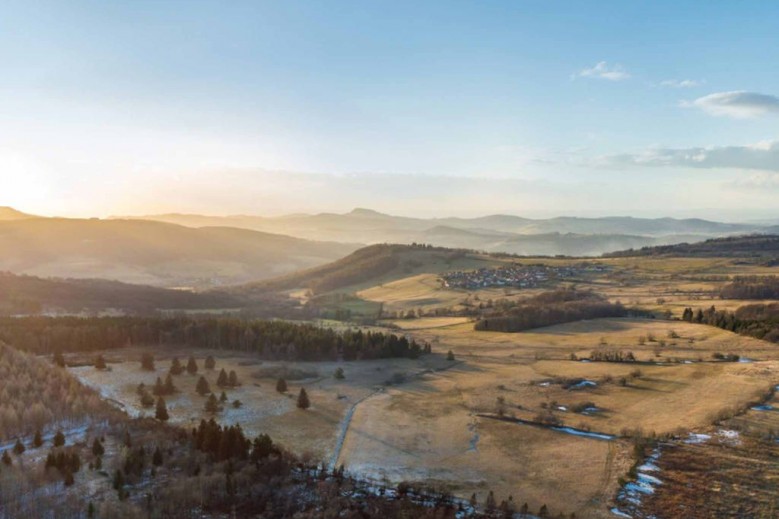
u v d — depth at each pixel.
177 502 72.56
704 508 79.38
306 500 77.75
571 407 126.75
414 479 90.19
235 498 75.69
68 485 75.69
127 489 75.75
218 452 88.88
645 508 80.31
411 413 124.69
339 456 99.38
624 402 129.38
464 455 101.00
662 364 161.00
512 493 85.94
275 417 119.56
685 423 112.50
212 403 121.50
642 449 100.31
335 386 147.25
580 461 97.38
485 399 135.12
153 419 109.75
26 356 133.75
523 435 110.88
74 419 101.56
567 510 80.50
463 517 76.81
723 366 153.62
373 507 77.31
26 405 103.00
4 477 75.38
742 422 110.75
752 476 88.12
